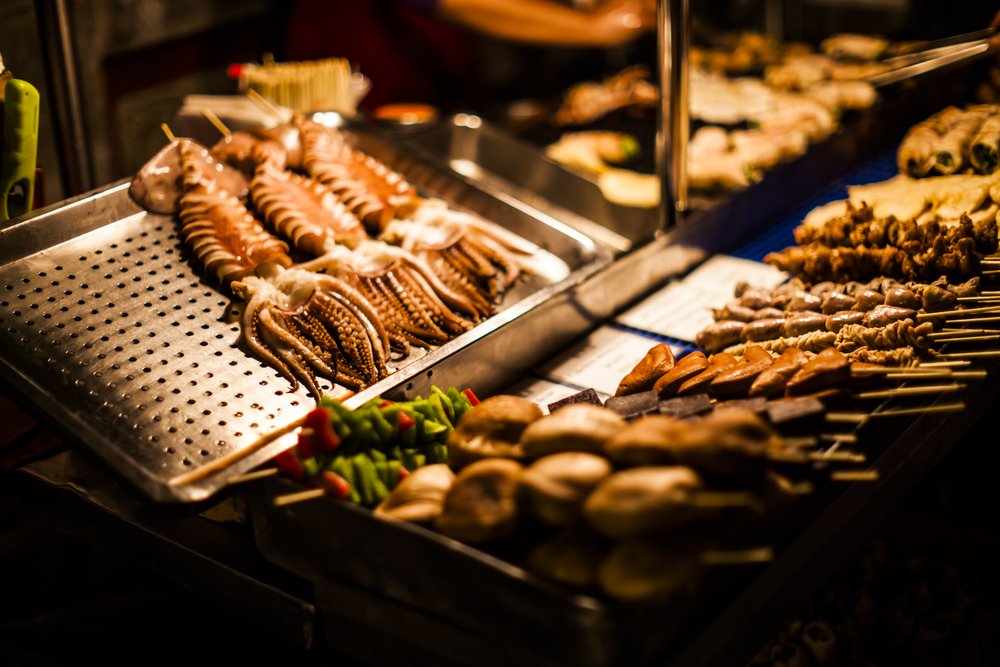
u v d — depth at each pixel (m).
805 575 0.81
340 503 0.77
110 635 1.00
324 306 0.96
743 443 0.73
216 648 0.99
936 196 1.12
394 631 0.78
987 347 0.98
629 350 1.05
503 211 1.16
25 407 0.87
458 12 1.80
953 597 1.10
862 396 0.86
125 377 0.89
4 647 1.00
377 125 1.44
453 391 0.88
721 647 0.75
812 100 1.51
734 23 2.26
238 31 1.89
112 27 1.55
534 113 1.72
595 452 0.76
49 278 0.96
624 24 1.91
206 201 1.04
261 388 0.91
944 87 1.53
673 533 0.72
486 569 0.72
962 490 1.25
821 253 1.08
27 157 1.01
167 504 0.81
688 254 1.18
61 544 1.09
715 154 1.38
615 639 0.70
